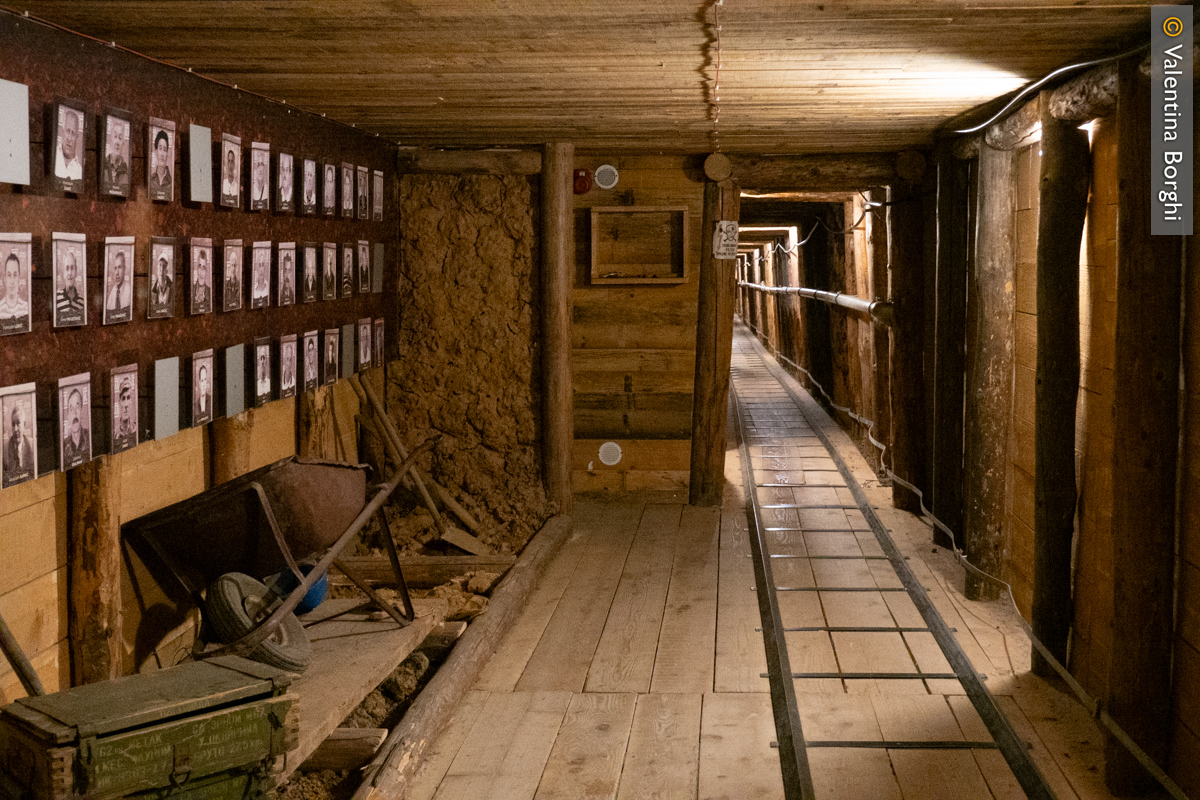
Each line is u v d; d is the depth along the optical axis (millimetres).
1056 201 4871
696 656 5441
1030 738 4438
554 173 7922
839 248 12742
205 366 4629
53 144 3449
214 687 3027
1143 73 3789
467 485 8305
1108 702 4074
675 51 4363
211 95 4691
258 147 5152
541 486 8359
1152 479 3863
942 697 4859
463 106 5902
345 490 4715
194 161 4445
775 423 13648
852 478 9992
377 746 4094
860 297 11062
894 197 8609
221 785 2979
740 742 4391
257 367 5199
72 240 3588
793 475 10344
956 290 7547
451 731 4523
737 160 8562
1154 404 3842
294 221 5711
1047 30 3949
